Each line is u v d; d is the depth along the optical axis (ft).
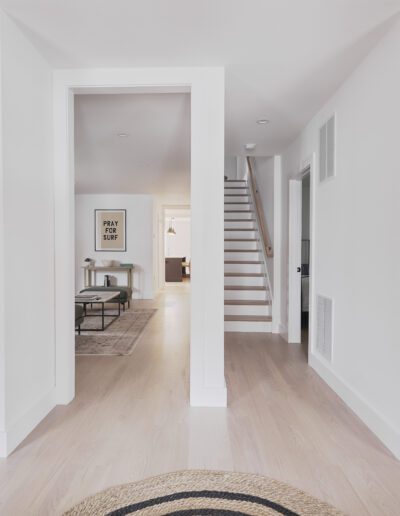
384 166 7.16
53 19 6.77
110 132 13.08
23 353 7.29
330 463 6.46
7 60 6.69
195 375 8.80
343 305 9.18
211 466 6.34
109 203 27.89
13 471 6.20
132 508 5.30
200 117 8.66
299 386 10.07
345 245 9.05
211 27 7.00
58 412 8.44
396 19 6.68
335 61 8.20
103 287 23.49
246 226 22.82
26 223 7.42
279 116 11.48
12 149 6.88
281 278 16.24
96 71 8.71
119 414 8.35
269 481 5.93
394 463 6.48
